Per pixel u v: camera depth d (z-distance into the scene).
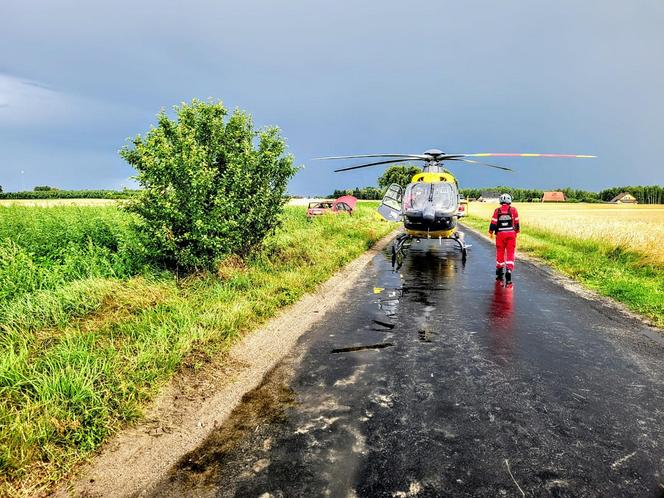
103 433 3.06
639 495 2.48
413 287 8.51
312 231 14.97
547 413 3.44
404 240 11.80
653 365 4.47
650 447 2.96
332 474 2.70
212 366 4.33
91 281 5.73
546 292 8.09
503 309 6.80
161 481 2.68
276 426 3.29
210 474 2.74
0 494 2.48
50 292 5.22
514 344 5.12
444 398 3.71
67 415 3.06
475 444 3.00
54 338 4.39
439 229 11.21
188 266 7.22
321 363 4.55
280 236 12.64
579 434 3.13
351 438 3.10
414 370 4.33
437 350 4.91
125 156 6.88
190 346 4.48
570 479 2.63
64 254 6.91
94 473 2.74
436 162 12.23
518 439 3.07
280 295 6.94
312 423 3.32
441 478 2.65
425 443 3.02
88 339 4.27
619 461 2.81
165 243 6.60
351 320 6.19
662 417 3.38
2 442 2.77
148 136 6.96
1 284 5.38
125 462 2.86
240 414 3.49
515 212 8.79
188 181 6.72
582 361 4.57
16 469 2.64
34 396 3.23
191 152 6.76
